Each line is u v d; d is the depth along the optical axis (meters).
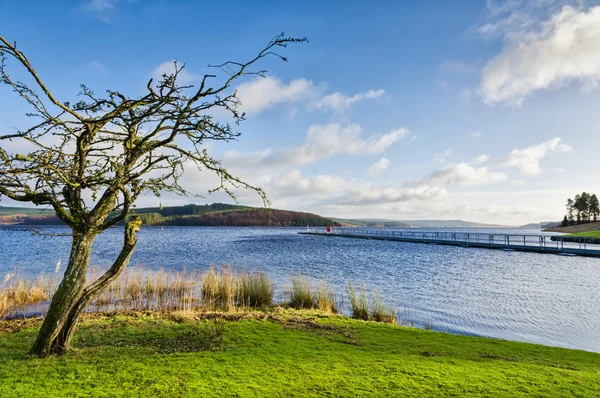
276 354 7.23
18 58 5.07
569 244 50.59
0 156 5.41
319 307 13.95
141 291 16.77
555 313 14.12
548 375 6.41
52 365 6.23
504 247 46.41
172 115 6.52
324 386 5.58
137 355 6.95
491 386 5.75
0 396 5.01
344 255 39.81
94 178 6.23
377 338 9.02
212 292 15.83
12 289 15.73
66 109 5.68
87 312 11.94
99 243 60.12
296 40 5.78
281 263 31.75
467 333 11.56
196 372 6.05
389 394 5.36
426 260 34.44
